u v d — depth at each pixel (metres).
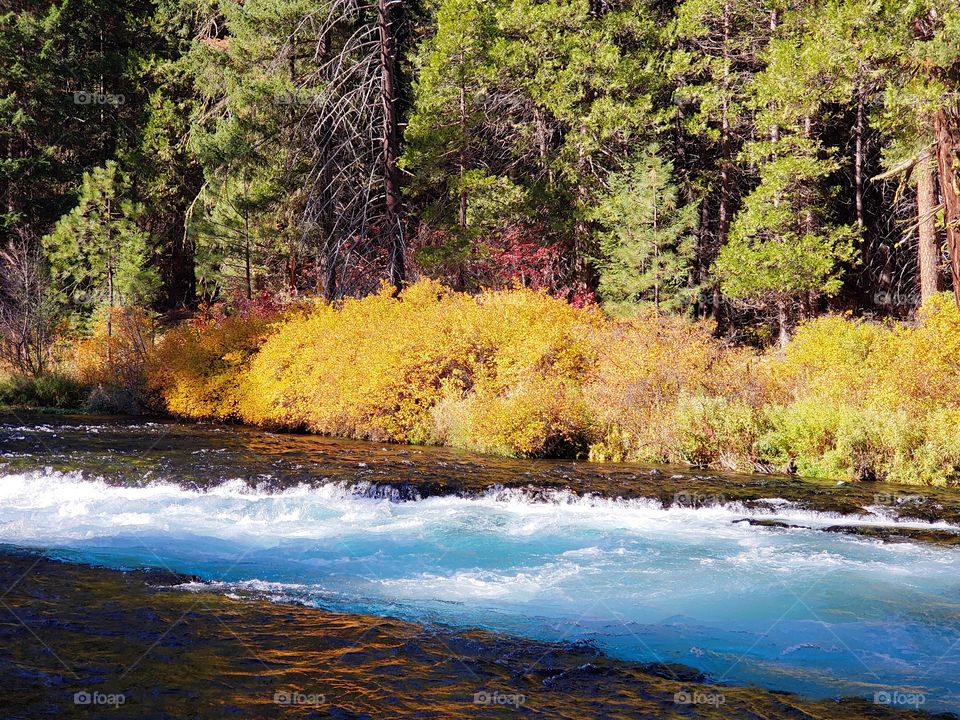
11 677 4.40
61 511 9.88
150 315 28.56
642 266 24.86
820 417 13.26
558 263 27.34
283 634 5.43
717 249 27.56
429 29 32.97
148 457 13.11
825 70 18.86
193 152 33.56
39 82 34.75
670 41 27.03
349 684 4.54
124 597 6.16
